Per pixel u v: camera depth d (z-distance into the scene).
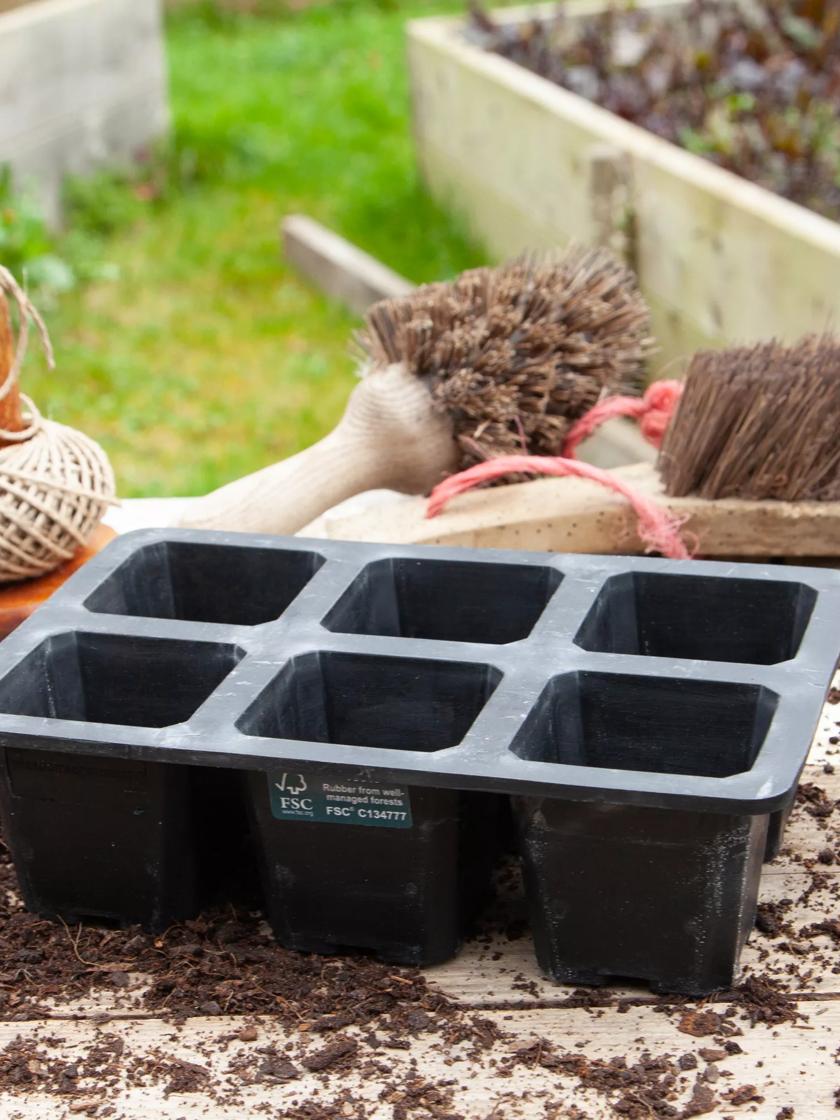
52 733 0.88
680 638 0.96
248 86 3.44
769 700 0.88
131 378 2.24
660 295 1.78
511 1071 0.85
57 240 2.62
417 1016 0.87
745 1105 0.84
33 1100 0.85
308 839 0.88
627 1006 0.88
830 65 2.22
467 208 2.50
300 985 0.89
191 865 0.92
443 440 1.14
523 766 0.85
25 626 0.94
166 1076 0.86
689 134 2.08
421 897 0.88
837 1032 0.86
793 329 1.52
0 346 1.06
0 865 0.97
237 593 1.00
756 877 0.88
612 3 2.41
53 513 1.07
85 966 0.91
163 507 1.20
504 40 2.43
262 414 2.15
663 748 0.91
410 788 0.86
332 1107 0.84
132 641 0.94
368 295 2.36
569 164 2.03
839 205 1.91
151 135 2.89
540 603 0.97
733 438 1.10
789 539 1.12
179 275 2.54
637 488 1.13
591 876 0.86
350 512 1.19
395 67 3.54
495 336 1.14
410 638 0.94
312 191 2.83
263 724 0.90
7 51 2.48
